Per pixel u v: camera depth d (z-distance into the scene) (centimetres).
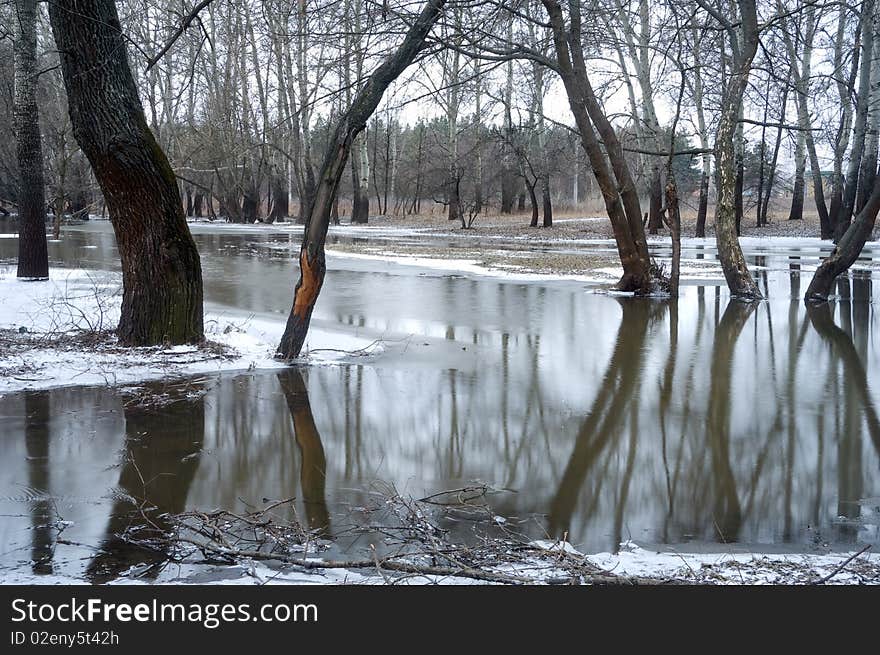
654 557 574
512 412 970
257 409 967
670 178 1966
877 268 2728
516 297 1962
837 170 4169
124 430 882
